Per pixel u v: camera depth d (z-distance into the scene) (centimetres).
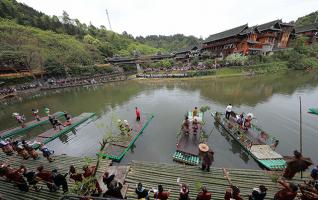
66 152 1448
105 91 3988
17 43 4569
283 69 5316
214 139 1529
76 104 2978
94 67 6406
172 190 872
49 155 1197
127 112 2388
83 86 4838
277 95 2858
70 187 907
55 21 10056
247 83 3847
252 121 1894
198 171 1012
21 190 887
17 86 4344
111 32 13562
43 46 5225
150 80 5125
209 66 5391
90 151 1436
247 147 1305
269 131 1656
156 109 2483
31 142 1577
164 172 1015
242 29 5622
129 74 6656
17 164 1178
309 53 5869
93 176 802
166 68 6378
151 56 8006
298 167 826
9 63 4541
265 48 6109
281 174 945
